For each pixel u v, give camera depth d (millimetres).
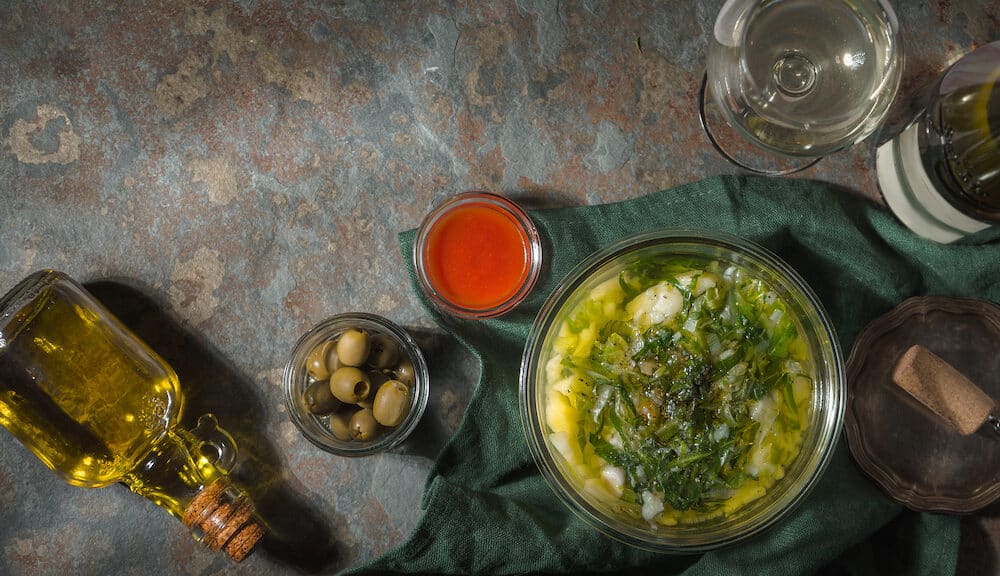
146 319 1498
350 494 1491
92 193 1510
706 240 1300
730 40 1249
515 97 1512
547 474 1271
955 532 1384
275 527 1480
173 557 1479
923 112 1299
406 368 1396
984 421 1346
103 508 1478
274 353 1495
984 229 1344
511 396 1443
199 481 1417
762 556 1341
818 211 1416
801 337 1303
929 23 1499
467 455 1426
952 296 1409
